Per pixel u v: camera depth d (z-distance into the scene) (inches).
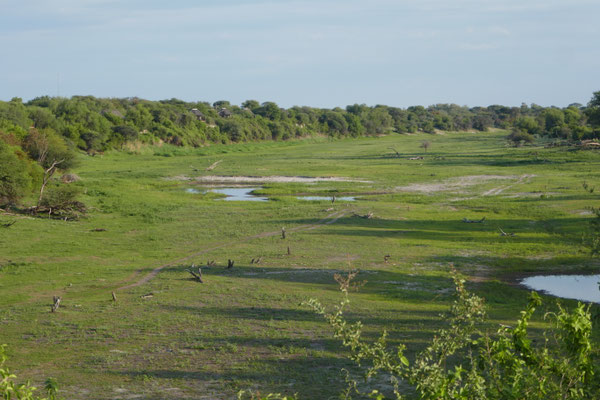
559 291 1229.1
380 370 691.4
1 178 2192.4
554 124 6943.9
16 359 767.7
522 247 1701.5
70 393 628.4
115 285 1273.4
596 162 4028.1
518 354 238.2
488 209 2432.3
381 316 964.0
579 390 225.5
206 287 1221.1
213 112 7485.2
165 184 3331.7
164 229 2014.0
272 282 1275.8
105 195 2736.2
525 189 2982.3
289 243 1779.0
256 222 2156.7
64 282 1301.7
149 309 1045.8
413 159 4849.9
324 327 903.7
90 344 833.5
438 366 227.1
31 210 2226.9
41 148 3011.8
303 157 5265.8
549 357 231.6
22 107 4670.3
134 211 2356.1
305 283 1269.7
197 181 3513.8
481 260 1547.7
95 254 1624.0
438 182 3385.8
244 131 6934.1
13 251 1617.9
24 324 957.2
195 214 2335.1
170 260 1556.3
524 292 1217.4
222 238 1868.8
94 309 1055.0
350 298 1119.6
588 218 2116.1
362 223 2123.5
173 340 845.8
